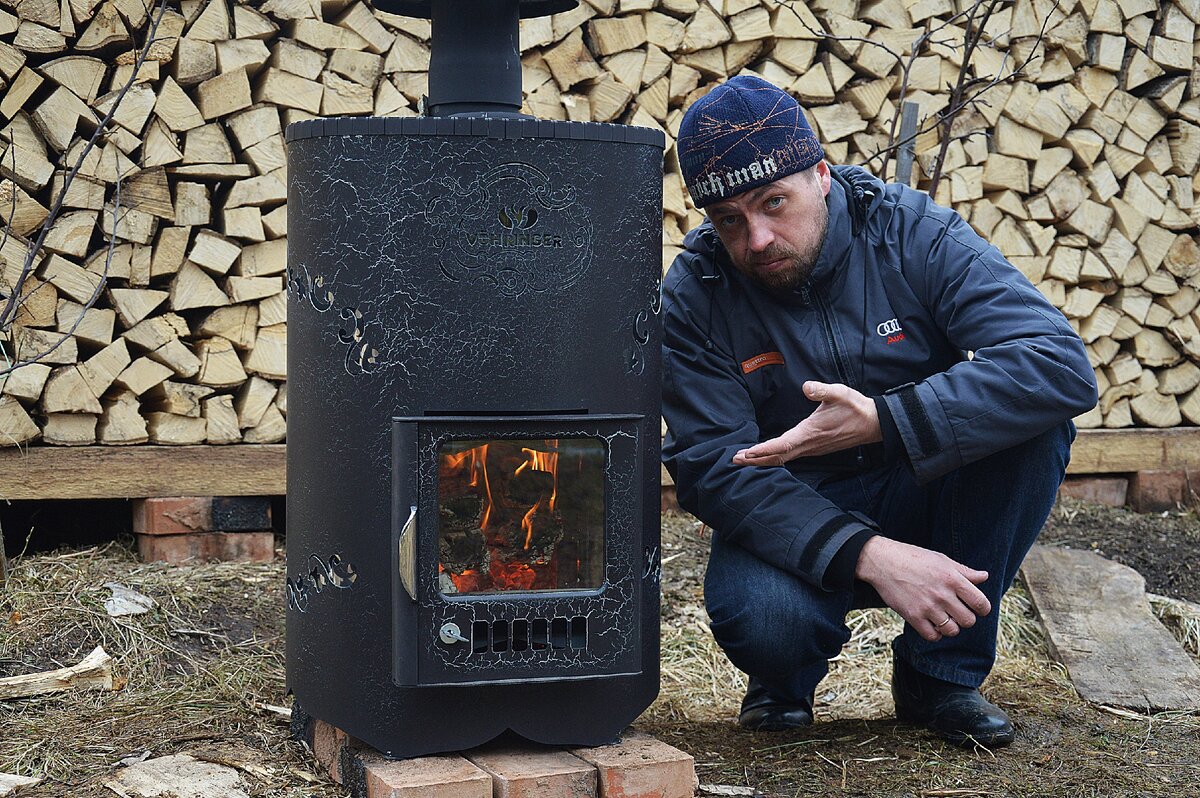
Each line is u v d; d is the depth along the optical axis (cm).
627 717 217
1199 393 457
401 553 194
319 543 209
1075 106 439
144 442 364
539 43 385
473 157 199
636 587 205
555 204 202
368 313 201
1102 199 447
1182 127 454
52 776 218
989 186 435
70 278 350
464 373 201
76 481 351
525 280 201
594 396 207
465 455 201
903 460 221
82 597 312
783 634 229
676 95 405
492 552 203
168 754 229
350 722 207
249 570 354
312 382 209
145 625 305
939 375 221
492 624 198
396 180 199
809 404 245
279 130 369
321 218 204
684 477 243
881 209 243
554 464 204
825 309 241
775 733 259
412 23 381
